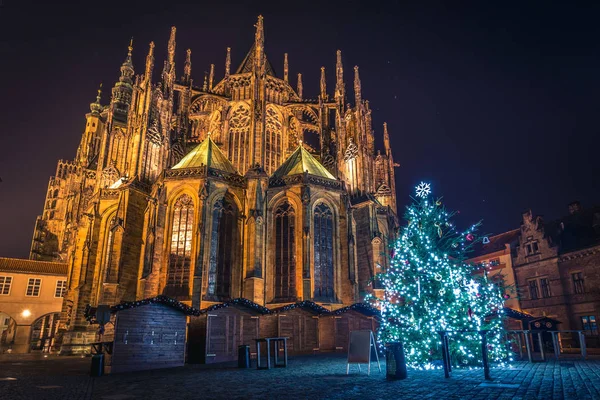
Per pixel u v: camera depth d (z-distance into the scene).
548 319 34.38
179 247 42.56
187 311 27.17
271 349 32.75
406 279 23.72
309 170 49.94
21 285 61.16
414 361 21.80
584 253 48.16
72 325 45.62
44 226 107.44
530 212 56.31
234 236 45.19
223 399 12.59
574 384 13.97
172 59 56.41
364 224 51.38
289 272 44.84
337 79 62.94
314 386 15.12
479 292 23.14
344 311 35.00
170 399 12.76
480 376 17.14
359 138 56.34
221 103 61.59
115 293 41.62
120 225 43.69
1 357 41.06
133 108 53.31
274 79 65.00
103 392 14.52
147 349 24.34
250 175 46.41
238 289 43.38
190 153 50.09
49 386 16.36
